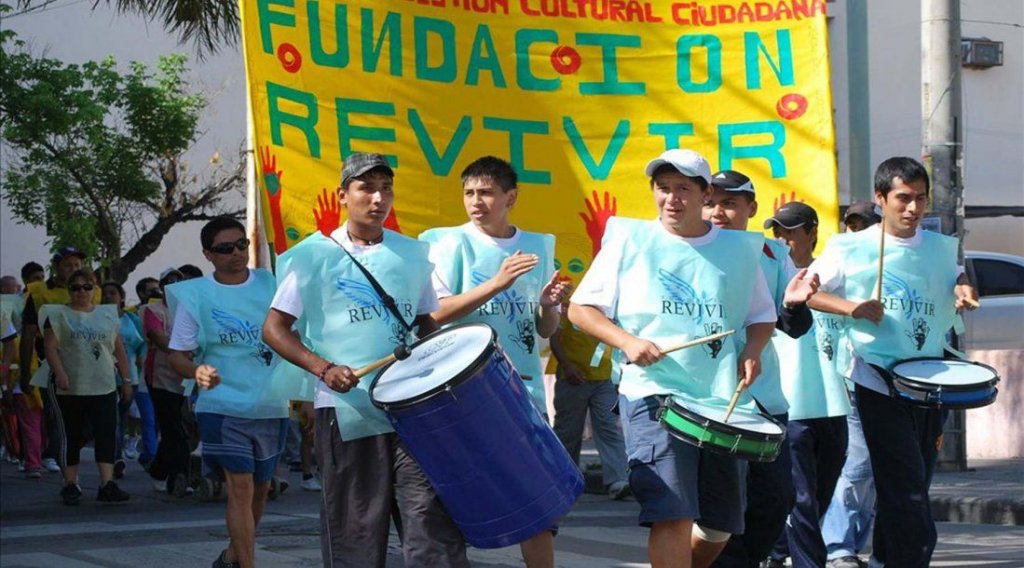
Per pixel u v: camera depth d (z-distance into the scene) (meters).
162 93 23.97
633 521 10.05
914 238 6.73
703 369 5.70
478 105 10.23
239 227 7.43
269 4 9.69
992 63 26.52
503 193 6.93
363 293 5.77
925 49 12.64
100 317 12.02
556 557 8.25
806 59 10.59
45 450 14.10
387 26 10.00
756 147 10.59
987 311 16.19
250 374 7.27
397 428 5.34
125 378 12.35
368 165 5.81
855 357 6.61
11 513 11.30
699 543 5.90
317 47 9.82
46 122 22.69
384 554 5.68
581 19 10.47
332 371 5.54
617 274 5.79
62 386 11.72
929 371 6.39
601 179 10.44
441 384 5.18
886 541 6.56
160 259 28.78
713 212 6.97
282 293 5.79
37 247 28.97
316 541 9.08
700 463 5.68
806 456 7.11
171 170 25.08
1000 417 13.42
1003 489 10.95
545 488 5.42
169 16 13.23
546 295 6.75
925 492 6.54
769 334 5.89
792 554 7.10
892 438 6.50
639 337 5.75
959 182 12.54
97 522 10.51
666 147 10.54
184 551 8.72
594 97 10.48
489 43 10.27
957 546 8.79
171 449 12.37
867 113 22.69
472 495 5.34
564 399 10.97
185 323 7.29
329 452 5.69
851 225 8.16
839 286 6.71
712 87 10.59
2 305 14.26
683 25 10.59
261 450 7.27
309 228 9.73
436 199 10.09
